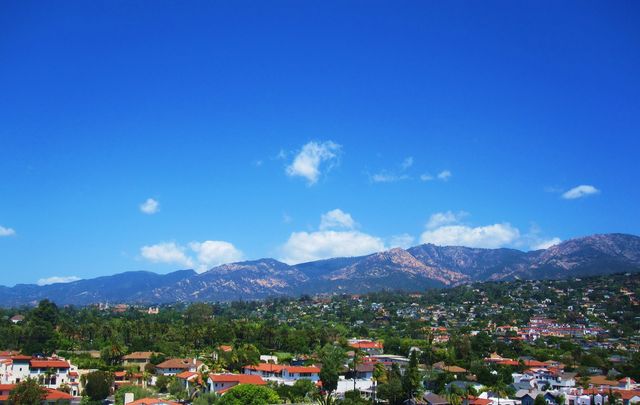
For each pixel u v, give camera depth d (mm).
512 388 186750
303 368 191750
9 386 150500
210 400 152500
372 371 199875
